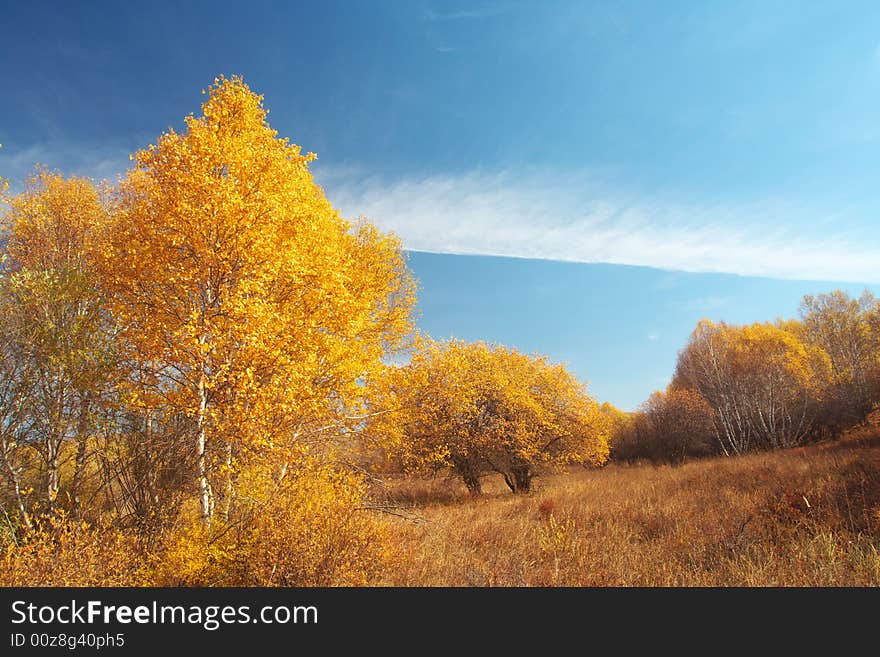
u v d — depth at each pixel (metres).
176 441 7.27
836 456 13.05
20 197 10.55
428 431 17.11
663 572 6.23
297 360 7.73
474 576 6.06
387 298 11.81
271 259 7.45
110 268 7.44
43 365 8.33
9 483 7.66
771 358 32.94
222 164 7.79
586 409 21.64
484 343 21.11
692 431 33.69
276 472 6.95
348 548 5.55
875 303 38.97
